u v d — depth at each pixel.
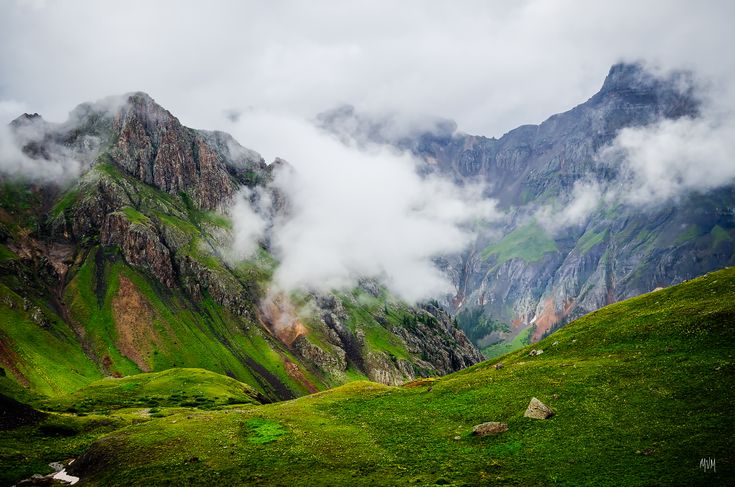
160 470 53.84
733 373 51.38
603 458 42.34
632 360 63.91
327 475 47.94
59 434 81.19
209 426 69.69
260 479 48.69
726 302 68.75
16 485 57.97
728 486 33.69
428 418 64.12
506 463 45.38
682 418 45.84
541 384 65.00
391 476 45.84
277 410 79.88
